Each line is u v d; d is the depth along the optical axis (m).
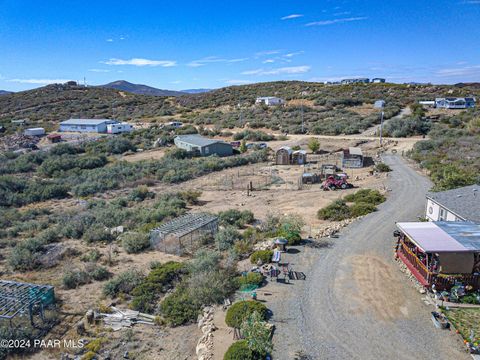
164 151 63.53
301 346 12.45
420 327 13.32
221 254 20.36
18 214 31.38
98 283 18.34
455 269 15.12
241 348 11.57
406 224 18.05
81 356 12.65
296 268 18.11
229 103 112.00
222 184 40.38
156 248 22.53
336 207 27.41
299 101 104.88
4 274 19.89
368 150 54.12
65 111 121.88
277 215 27.48
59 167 51.19
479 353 11.84
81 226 26.61
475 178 30.38
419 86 118.62
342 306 14.74
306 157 50.75
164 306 15.23
